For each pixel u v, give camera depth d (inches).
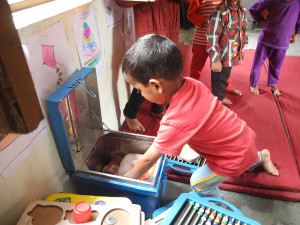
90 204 31.7
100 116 47.9
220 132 35.7
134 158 48.5
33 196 34.7
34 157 33.8
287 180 52.3
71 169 41.1
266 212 48.6
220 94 71.1
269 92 82.6
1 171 28.5
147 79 30.5
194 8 66.6
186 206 39.6
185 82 33.8
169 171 55.0
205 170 42.4
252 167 48.9
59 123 35.2
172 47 30.7
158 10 64.3
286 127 68.4
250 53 109.6
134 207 33.4
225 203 40.1
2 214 29.7
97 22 47.4
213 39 61.2
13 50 9.0
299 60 103.5
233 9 61.1
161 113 71.1
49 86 34.9
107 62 54.2
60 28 35.9
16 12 32.4
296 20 74.4
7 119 9.5
